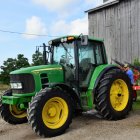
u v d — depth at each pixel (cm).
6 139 725
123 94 884
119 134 692
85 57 870
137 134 681
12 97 788
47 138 718
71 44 862
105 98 834
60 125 741
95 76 852
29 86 789
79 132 738
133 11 1855
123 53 1925
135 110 990
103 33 2086
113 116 842
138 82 1151
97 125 795
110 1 1991
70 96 789
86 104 842
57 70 824
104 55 917
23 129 820
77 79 840
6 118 879
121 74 881
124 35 1919
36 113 712
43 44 919
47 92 734
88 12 2212
